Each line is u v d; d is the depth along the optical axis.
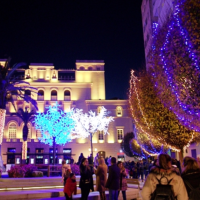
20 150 54.47
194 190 5.95
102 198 11.33
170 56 13.13
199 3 10.59
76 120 50.88
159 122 19.61
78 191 15.02
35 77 59.31
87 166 11.38
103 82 61.19
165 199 4.69
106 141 57.12
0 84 24.44
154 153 36.03
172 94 14.98
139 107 23.41
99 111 58.28
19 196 12.70
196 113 12.54
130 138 52.38
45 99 58.19
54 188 16.59
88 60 62.12
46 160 54.41
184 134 18.84
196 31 10.73
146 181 5.04
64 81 59.78
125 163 36.56
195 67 11.40
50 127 40.62
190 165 6.27
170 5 35.53
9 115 56.09
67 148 55.97
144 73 22.77
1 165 23.91
